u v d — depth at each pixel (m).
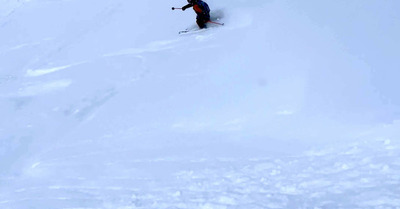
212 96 10.66
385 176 4.86
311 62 10.69
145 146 8.75
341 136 7.44
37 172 8.27
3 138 10.65
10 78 15.27
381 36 10.74
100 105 11.74
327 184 5.05
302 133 8.02
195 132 9.12
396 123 7.37
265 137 8.18
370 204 4.06
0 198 7.07
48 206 6.10
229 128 9.04
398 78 9.00
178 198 5.50
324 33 11.89
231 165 6.73
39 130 10.91
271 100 9.84
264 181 5.65
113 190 6.41
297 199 4.71
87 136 10.04
